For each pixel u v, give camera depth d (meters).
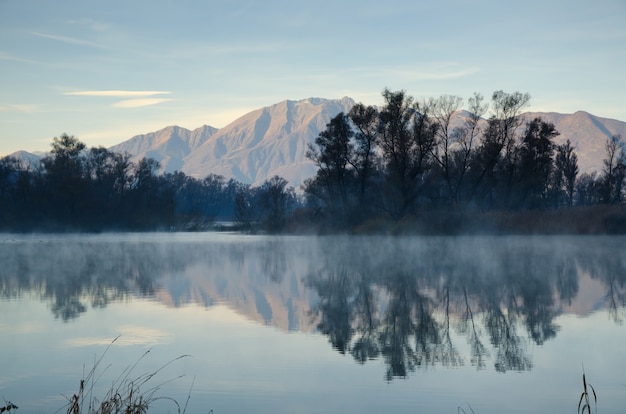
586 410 10.87
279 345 15.98
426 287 26.59
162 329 18.17
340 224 71.94
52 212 98.00
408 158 65.12
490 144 65.75
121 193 109.12
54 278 32.50
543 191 76.75
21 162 113.56
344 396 11.80
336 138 68.94
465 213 61.91
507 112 65.38
